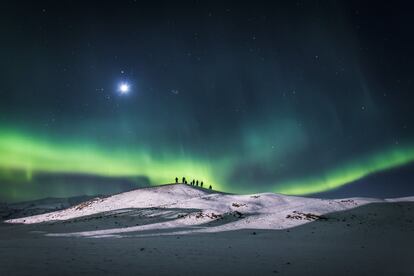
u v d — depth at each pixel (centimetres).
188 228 3788
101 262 1380
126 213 5166
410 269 1455
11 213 12575
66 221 4988
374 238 3164
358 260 1720
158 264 1389
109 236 3002
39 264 1270
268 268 1398
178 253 1783
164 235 3127
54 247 1930
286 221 4184
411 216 4516
